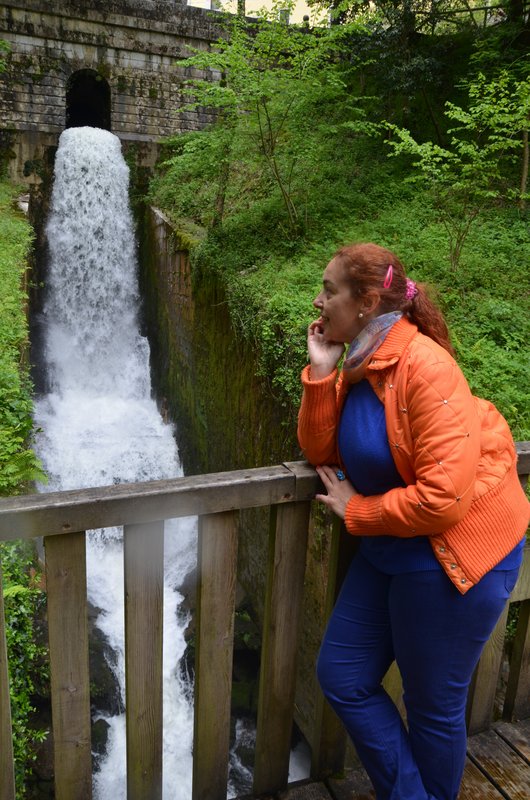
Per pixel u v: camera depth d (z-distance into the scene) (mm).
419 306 1525
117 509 1473
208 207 12734
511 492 1509
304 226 9953
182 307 11602
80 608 1533
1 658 1483
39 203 14062
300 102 9664
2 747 1557
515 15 10852
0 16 13133
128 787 1782
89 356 14414
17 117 13703
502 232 8742
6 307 8008
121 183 14609
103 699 6215
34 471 4961
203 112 15492
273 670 1895
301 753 5863
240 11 11250
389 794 1714
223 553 1674
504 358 6062
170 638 7125
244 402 8203
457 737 1630
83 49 14070
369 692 1705
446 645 1513
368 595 1671
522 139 9641
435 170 7797
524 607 2248
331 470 1673
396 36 11125
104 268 14547
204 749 1854
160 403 13586
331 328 1573
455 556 1428
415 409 1387
